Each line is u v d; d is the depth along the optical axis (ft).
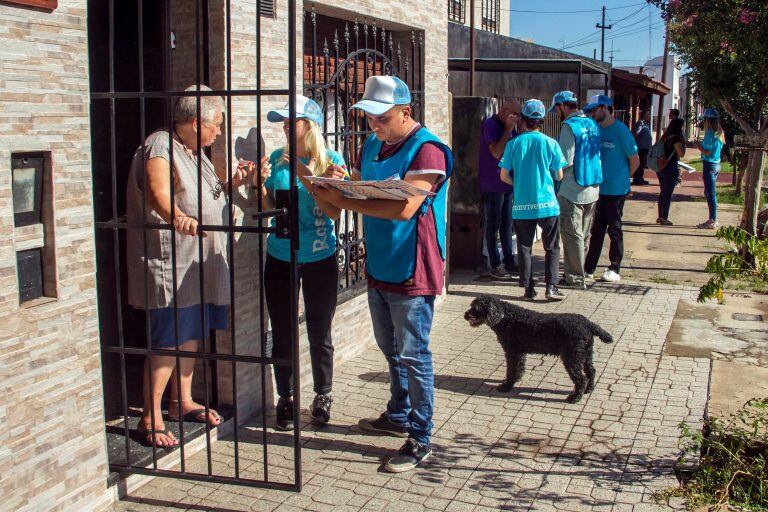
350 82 21.77
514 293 28.30
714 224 43.91
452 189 31.50
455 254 32.09
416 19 23.08
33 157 11.44
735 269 15.24
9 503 11.24
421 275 14.46
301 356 18.52
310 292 16.20
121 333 13.64
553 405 17.85
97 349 12.64
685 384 19.01
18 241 11.32
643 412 17.34
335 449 15.65
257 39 12.38
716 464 14.80
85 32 12.11
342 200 13.98
